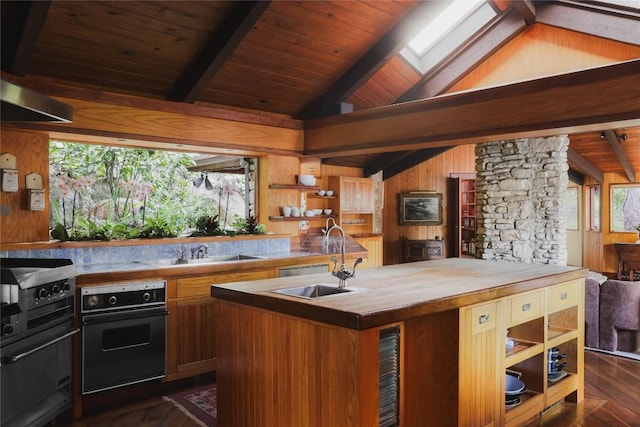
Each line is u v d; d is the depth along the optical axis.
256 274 4.48
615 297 5.01
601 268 10.66
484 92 4.69
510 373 3.63
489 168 6.83
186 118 5.00
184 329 3.96
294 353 2.51
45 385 3.02
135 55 4.41
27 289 2.80
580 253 11.43
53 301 3.07
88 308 3.44
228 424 2.93
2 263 3.46
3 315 2.64
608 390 4.05
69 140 4.64
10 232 3.95
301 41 4.98
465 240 10.38
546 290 3.50
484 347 2.92
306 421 2.45
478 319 2.87
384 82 6.37
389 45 5.28
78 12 3.82
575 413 3.59
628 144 8.75
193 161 7.97
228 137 5.39
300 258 4.89
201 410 3.56
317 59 5.34
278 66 5.24
